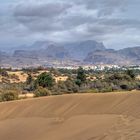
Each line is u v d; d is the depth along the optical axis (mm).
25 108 42688
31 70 176125
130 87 83375
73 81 95500
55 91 83812
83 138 28469
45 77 94750
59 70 184500
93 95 40125
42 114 39562
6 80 137375
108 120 31609
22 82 132500
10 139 33812
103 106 36531
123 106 34719
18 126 37000
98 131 29156
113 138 26219
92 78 123000
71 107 38969
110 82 92688
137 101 34594
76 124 33156
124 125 28969
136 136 25281
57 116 37750
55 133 32344
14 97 68375
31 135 33625
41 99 43844
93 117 34094
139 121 29375
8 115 42344
